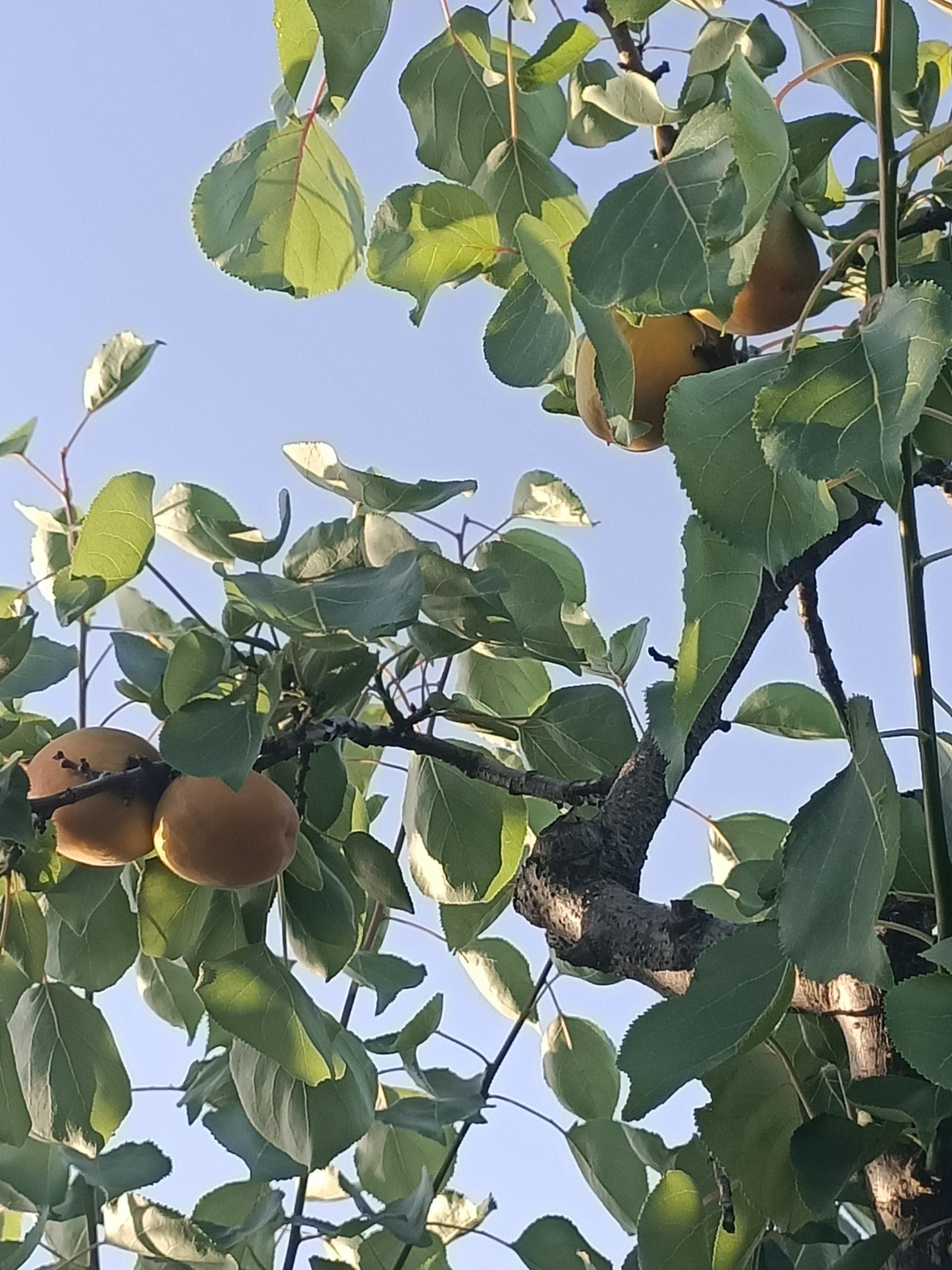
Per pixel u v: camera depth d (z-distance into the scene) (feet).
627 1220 6.30
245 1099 5.12
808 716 5.97
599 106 4.91
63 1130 5.19
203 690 4.89
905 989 3.23
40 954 5.01
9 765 4.75
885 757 3.06
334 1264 5.86
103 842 4.79
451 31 5.18
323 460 5.48
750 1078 4.49
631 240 3.40
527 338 4.72
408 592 4.38
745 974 3.67
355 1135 5.03
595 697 5.68
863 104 4.18
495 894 5.87
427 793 5.85
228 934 5.33
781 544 2.87
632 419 4.23
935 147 3.90
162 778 4.85
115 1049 5.29
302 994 4.97
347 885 5.42
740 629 3.09
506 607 5.29
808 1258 5.26
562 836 4.82
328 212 5.32
